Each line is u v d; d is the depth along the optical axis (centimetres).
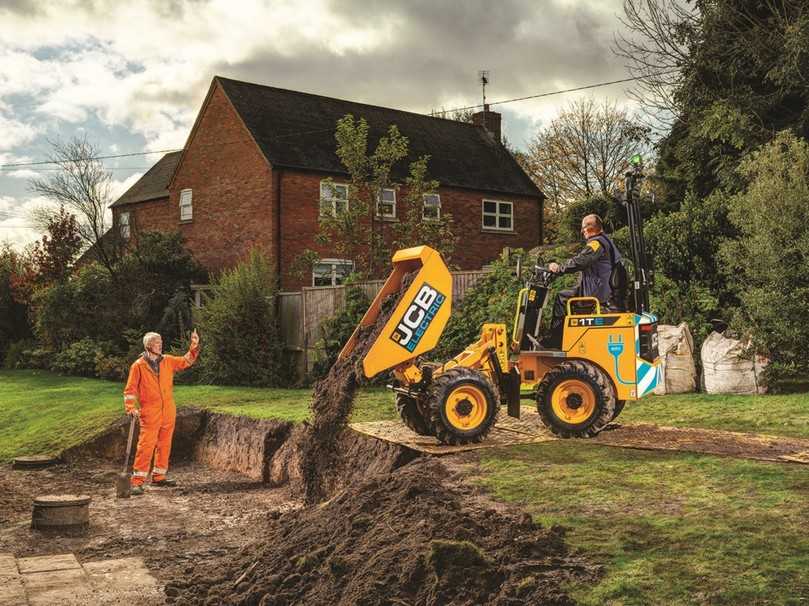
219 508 1059
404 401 898
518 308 867
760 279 1186
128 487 1128
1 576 724
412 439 872
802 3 1797
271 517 970
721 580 418
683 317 1330
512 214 3262
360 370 834
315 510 732
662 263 1389
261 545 720
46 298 2688
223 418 1388
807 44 1664
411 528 549
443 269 840
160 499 1117
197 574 696
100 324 2552
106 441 1404
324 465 985
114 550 866
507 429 900
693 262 1366
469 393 816
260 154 2670
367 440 919
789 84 1777
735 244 1212
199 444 1410
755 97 1825
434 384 813
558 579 442
